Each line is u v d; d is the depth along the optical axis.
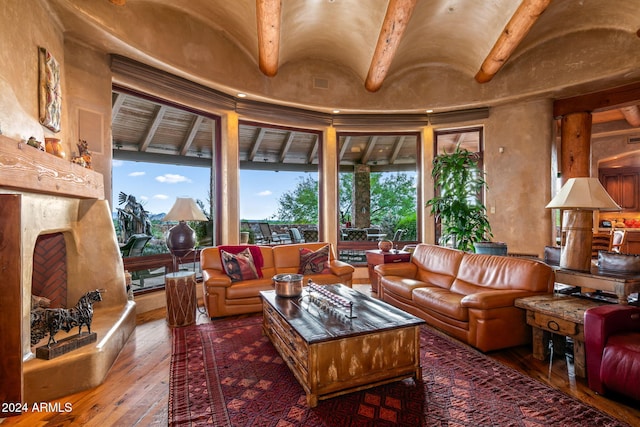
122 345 2.74
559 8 3.93
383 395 2.01
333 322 2.17
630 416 1.77
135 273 3.94
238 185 4.85
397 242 5.82
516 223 5.06
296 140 5.82
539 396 1.98
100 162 3.39
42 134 2.65
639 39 3.95
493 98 5.01
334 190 5.63
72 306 2.95
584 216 2.70
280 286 2.80
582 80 4.37
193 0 3.76
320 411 1.85
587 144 4.75
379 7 3.61
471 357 2.54
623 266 2.51
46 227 2.40
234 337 2.99
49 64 2.69
